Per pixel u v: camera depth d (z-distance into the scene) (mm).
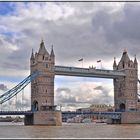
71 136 91875
